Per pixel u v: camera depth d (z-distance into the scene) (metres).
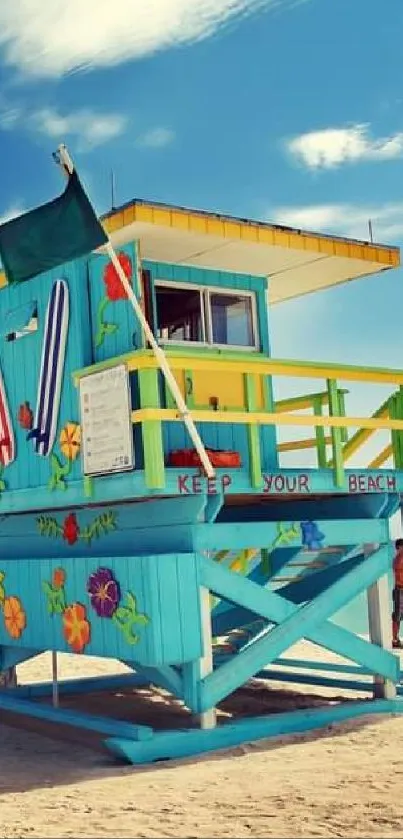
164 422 11.04
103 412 9.94
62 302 10.88
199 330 11.80
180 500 10.02
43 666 16.95
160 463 9.42
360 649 11.18
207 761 8.96
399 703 11.19
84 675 15.71
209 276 11.98
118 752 9.11
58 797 7.53
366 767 8.25
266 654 10.22
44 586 11.16
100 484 10.14
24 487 11.66
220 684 9.79
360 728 10.22
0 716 12.11
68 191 9.59
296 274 12.48
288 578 12.86
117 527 10.90
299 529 10.77
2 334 12.12
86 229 9.50
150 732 9.27
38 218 9.88
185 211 10.29
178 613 9.47
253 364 10.32
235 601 10.05
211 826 6.39
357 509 11.87
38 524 12.35
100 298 10.46
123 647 9.65
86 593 10.30
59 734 10.84
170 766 8.82
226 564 12.37
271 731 10.05
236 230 10.67
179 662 9.41
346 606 11.15
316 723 10.45
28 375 11.66
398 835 6.07
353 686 12.41
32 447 11.48
